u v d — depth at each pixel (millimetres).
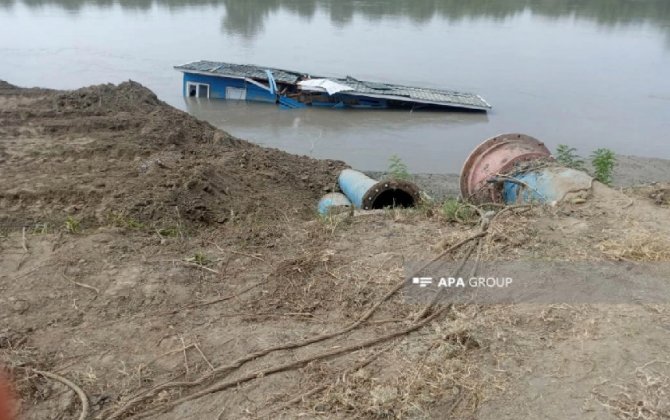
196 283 5223
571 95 17641
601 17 32375
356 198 8562
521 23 30031
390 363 4082
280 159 11117
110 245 5898
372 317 4633
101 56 20641
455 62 21375
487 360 4051
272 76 16547
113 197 7785
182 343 4398
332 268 5371
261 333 4492
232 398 3840
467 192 7965
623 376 3822
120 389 3963
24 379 4023
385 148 13336
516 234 5746
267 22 28172
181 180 8367
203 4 33562
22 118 11148
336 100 16219
